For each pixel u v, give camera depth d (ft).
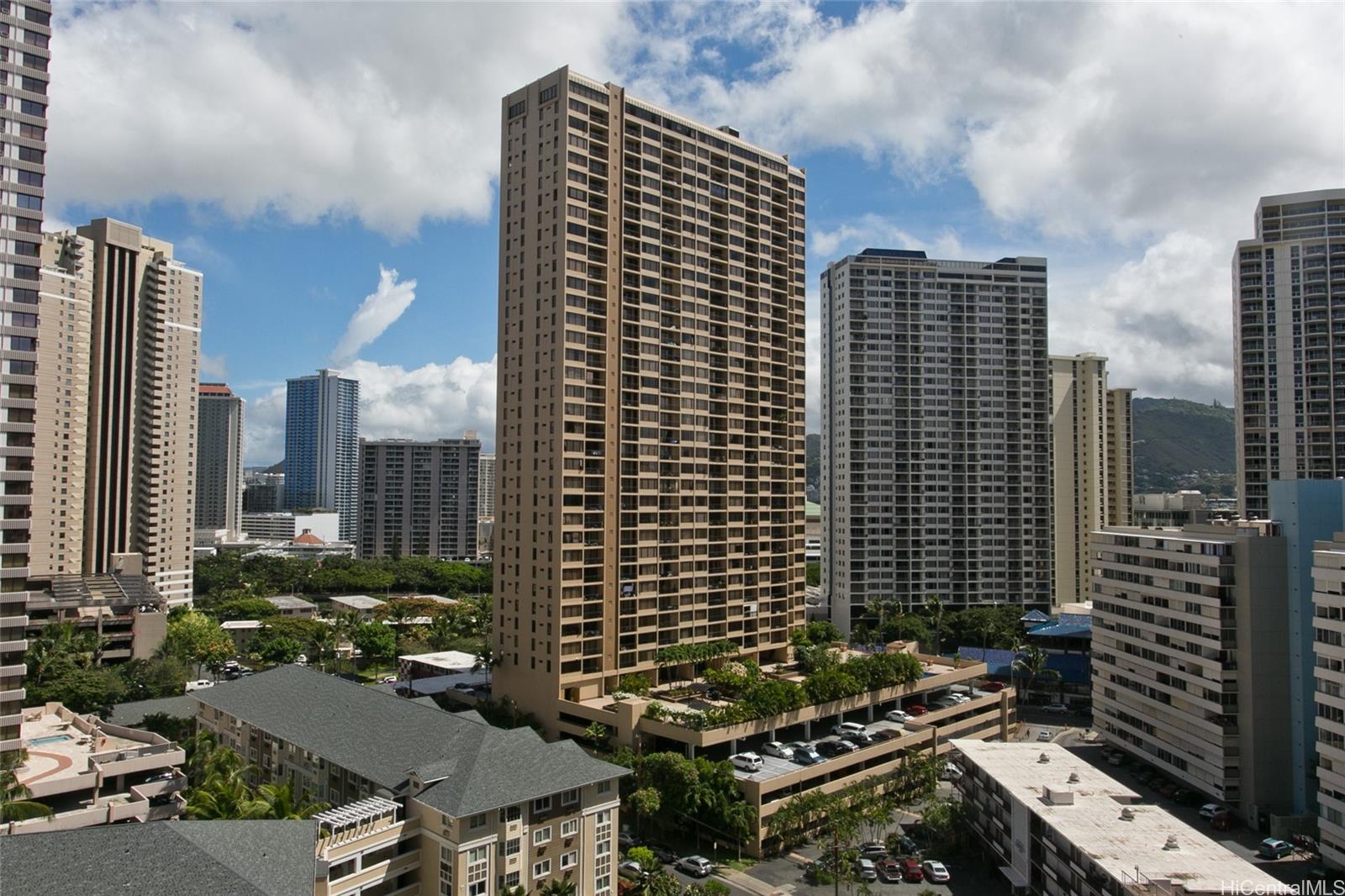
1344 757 316.81
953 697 523.70
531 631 465.47
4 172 318.45
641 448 490.08
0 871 180.04
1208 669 399.24
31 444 321.11
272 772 325.21
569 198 466.70
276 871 206.08
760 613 557.33
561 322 461.78
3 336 315.37
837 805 345.10
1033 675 597.93
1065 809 293.64
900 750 436.35
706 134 547.90
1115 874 239.30
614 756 385.70
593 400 471.62
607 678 467.52
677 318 518.78
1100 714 488.02
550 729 447.83
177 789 320.70
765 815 349.41
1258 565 386.11
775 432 583.17
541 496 466.29
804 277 620.49
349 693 331.77
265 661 640.17
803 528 603.67
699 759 367.66
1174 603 425.28
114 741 355.15
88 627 590.14
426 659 610.24
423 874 252.01
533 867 261.03
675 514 506.48
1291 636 382.22
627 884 305.12
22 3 325.21
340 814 238.89
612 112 493.77
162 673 518.37
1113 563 477.77
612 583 473.26
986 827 338.54
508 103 504.02
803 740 442.09
